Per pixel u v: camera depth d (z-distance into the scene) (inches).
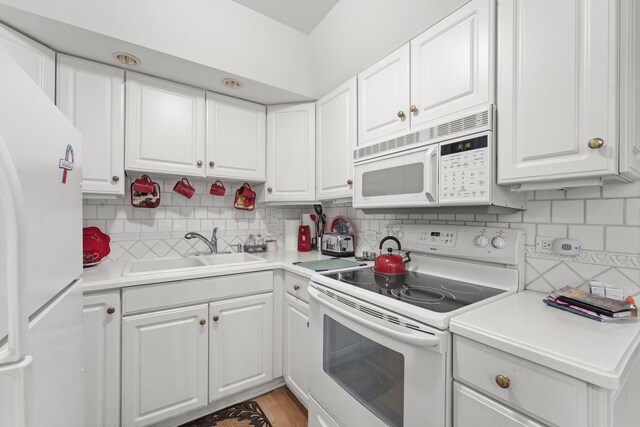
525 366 26.0
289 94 74.9
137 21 51.7
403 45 52.7
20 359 18.0
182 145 67.5
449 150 43.8
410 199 49.6
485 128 39.2
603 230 38.0
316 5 62.2
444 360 31.6
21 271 18.0
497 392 27.9
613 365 22.2
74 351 31.2
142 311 52.6
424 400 32.7
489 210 45.0
